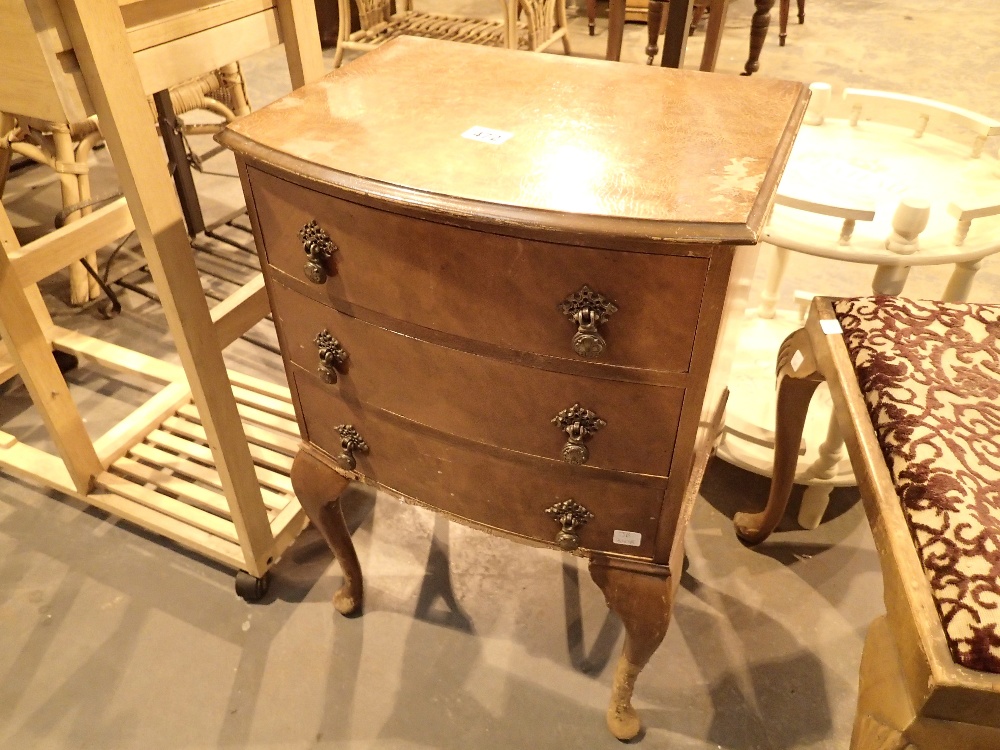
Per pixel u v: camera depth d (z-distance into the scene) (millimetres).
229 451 1066
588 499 817
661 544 828
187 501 1377
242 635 1185
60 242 1201
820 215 1101
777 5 3963
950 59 3281
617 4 1741
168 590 1254
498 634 1184
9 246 1415
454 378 781
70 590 1251
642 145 746
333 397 905
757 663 1142
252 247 2061
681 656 1149
